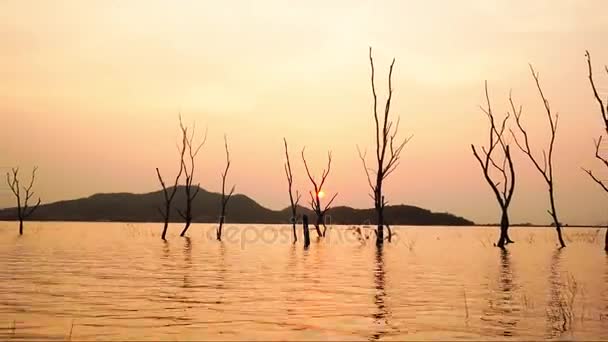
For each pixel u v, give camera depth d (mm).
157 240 51500
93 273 20984
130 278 19422
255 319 12016
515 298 15078
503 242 41656
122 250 36094
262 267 24141
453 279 19641
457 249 39406
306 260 28516
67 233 66562
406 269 23594
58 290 16250
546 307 13586
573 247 42062
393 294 15844
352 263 26688
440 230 98688
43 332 10617
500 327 11273
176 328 11062
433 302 14406
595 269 23453
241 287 17234
